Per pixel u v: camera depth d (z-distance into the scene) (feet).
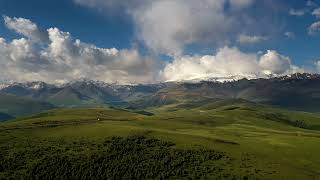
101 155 398.42
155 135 479.41
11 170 366.02
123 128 517.14
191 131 599.57
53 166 373.20
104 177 356.18
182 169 366.84
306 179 351.46
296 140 533.96
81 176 358.43
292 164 399.24
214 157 399.03
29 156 397.39
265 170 367.45
